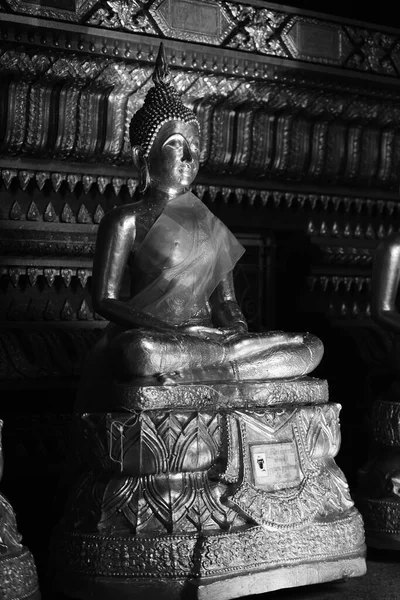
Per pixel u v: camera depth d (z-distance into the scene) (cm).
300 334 520
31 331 627
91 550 445
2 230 615
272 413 485
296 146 701
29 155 618
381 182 750
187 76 646
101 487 457
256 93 673
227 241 530
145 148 517
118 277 505
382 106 727
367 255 736
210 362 480
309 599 471
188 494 456
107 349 492
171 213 511
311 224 738
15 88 597
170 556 442
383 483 552
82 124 618
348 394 712
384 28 709
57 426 612
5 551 417
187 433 457
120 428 450
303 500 480
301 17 676
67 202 642
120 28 609
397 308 580
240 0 651
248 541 456
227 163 679
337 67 686
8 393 616
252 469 470
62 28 586
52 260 633
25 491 601
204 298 521
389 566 535
